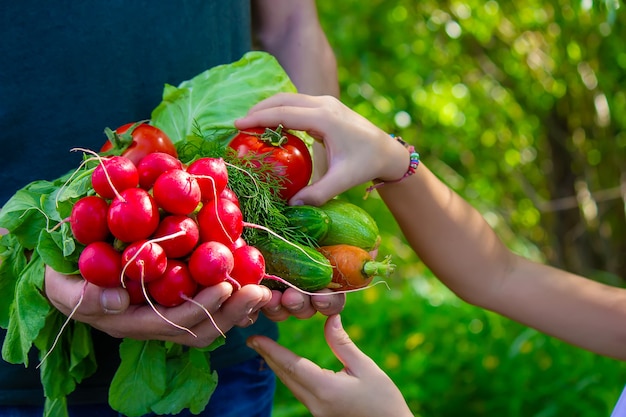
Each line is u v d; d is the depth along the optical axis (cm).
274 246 136
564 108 434
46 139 153
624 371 300
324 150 175
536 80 427
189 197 118
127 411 146
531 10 398
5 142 152
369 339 327
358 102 457
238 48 178
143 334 129
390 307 346
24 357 132
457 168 502
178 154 149
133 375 146
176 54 162
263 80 158
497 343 318
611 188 443
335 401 149
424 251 177
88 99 154
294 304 134
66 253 123
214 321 129
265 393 187
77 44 151
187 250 120
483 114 461
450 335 321
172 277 120
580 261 457
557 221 462
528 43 416
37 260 133
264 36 194
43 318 132
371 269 138
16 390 157
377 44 455
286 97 148
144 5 156
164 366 146
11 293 142
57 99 152
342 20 447
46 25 149
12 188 154
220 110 153
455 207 174
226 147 146
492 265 178
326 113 145
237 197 138
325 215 141
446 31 413
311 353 305
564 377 296
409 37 438
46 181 145
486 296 180
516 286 179
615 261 450
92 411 162
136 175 122
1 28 147
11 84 150
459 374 305
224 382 174
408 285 405
